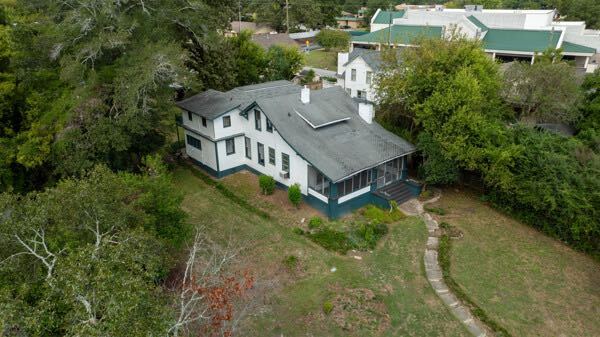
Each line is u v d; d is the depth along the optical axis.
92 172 14.86
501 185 23.88
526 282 19.14
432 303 17.75
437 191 27.91
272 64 48.53
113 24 25.70
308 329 16.12
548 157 22.30
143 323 9.38
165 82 26.75
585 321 16.77
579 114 29.78
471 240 22.41
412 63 27.38
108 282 9.70
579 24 62.12
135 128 24.95
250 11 105.50
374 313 16.97
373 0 110.62
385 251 21.36
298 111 26.69
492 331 16.23
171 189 18.19
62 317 10.55
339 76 49.72
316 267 19.84
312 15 100.50
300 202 25.31
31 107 26.66
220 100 29.98
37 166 27.30
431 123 25.86
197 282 14.44
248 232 22.67
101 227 13.27
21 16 30.91
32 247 12.25
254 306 16.83
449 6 94.88
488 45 56.81
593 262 20.59
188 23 31.95
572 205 20.86
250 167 29.92
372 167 24.14
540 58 43.25
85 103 24.33
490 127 24.69
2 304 9.69
